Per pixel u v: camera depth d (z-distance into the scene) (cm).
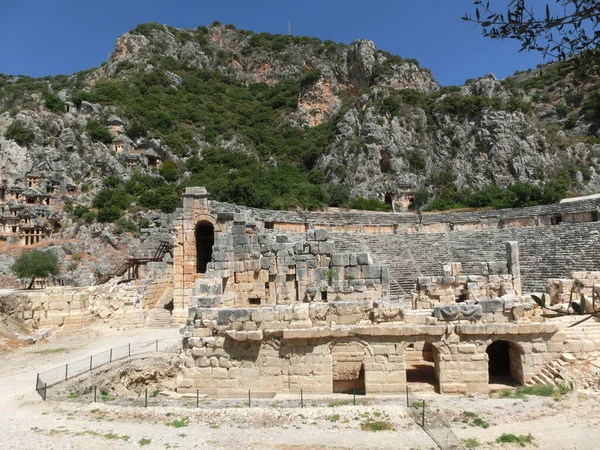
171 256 4134
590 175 9138
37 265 4816
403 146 9725
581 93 11525
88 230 7469
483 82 10700
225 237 2611
